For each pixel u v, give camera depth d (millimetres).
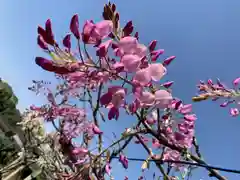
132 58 175
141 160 218
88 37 169
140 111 201
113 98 178
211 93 266
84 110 261
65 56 168
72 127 256
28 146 496
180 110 214
